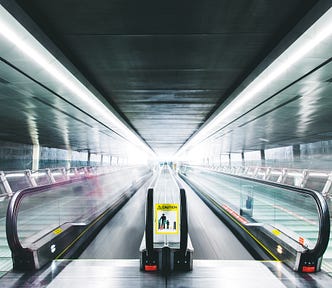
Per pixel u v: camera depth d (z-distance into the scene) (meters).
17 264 3.33
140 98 7.42
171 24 3.47
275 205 7.99
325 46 3.60
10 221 3.23
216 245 5.25
